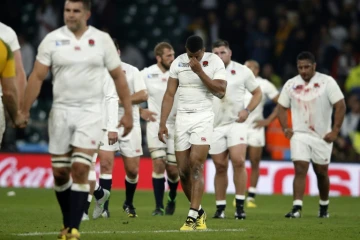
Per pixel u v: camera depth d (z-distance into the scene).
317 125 42.81
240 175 40.97
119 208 47.53
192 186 32.62
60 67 26.36
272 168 64.62
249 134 53.38
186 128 33.00
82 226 33.97
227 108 41.34
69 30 26.52
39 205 48.25
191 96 33.12
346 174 64.19
